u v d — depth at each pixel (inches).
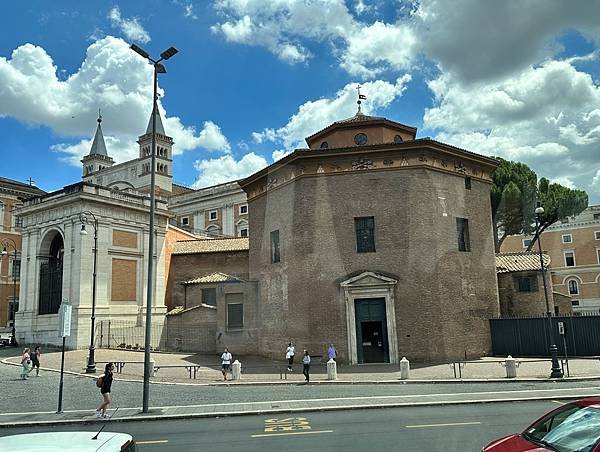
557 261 3147.1
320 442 488.7
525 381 908.6
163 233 1892.2
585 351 1202.0
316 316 1184.8
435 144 1229.7
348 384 924.6
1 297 2701.8
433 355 1139.9
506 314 1480.1
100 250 1688.0
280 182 1314.0
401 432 522.3
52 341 1689.2
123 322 1704.0
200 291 1697.8
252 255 1416.1
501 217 1887.3
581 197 1946.4
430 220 1203.9
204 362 1282.0
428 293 1168.2
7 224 2792.8
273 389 888.3
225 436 535.8
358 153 1234.6
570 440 284.8
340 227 1217.4
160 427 608.4
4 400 831.1
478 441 470.0
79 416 682.2
